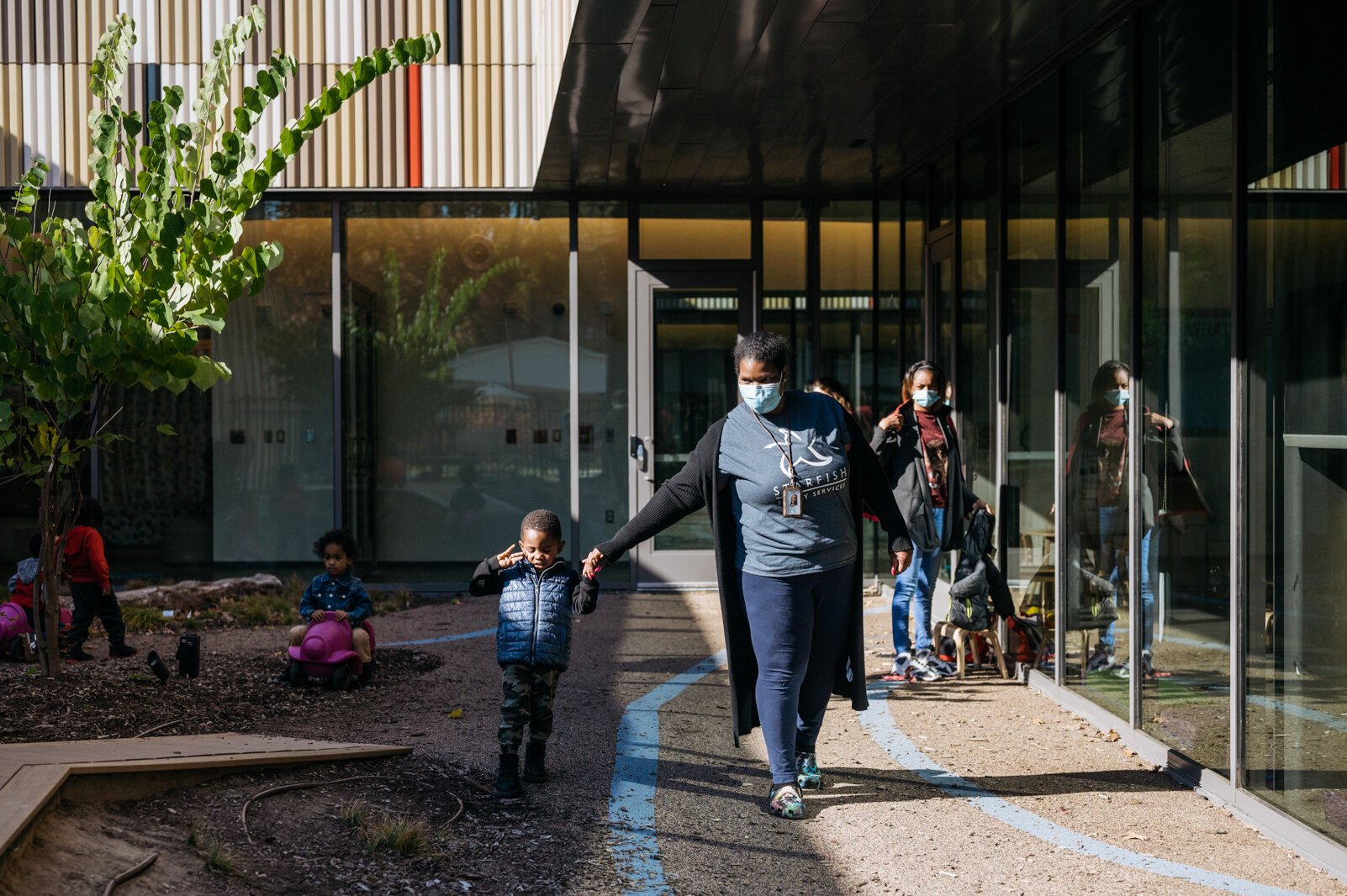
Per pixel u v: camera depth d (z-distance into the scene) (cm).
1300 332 466
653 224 1206
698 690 742
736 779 553
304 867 404
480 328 1249
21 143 1140
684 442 1210
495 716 659
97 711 600
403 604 1135
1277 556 484
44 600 676
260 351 1227
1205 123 542
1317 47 451
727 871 436
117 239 636
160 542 1347
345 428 1230
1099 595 665
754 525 507
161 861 379
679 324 1209
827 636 520
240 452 1234
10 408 609
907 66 743
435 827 462
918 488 759
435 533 1263
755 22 658
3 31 1138
